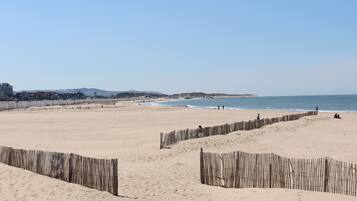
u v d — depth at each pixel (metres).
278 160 14.63
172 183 16.34
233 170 15.39
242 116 65.19
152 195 14.64
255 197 13.92
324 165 14.01
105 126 47.06
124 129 42.53
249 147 27.39
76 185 14.58
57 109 99.50
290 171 14.46
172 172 18.42
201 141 27.34
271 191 14.16
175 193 14.95
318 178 14.05
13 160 16.70
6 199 12.80
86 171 14.68
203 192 15.09
